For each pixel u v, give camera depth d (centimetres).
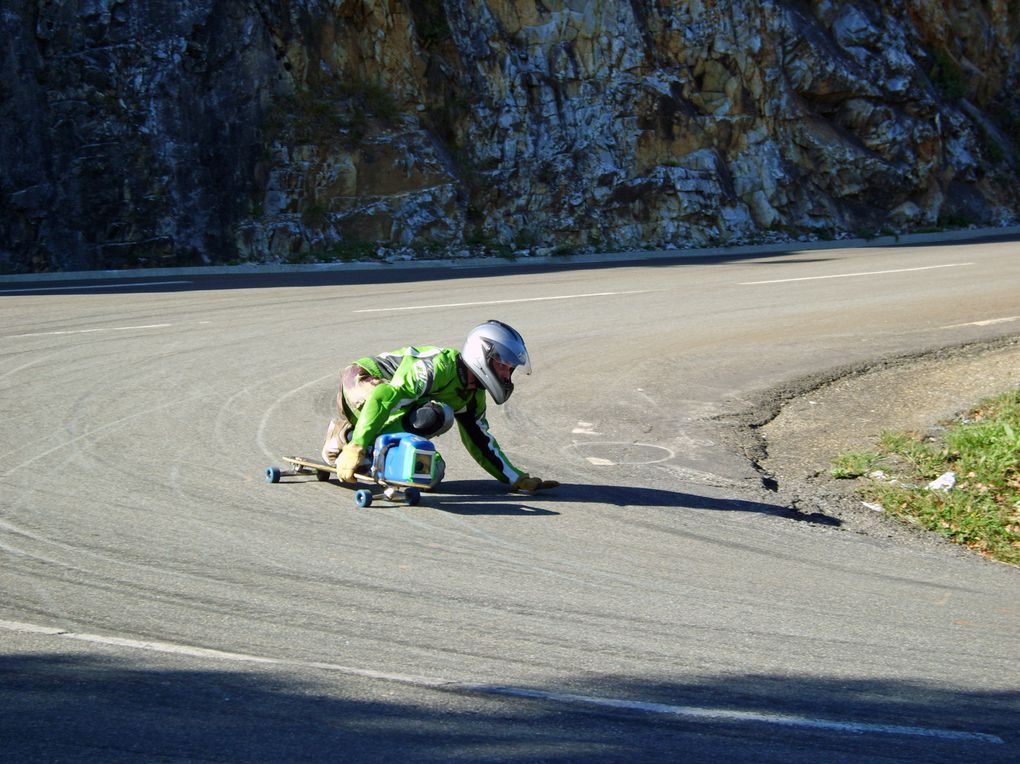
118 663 390
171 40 2098
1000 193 3238
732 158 2744
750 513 671
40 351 1039
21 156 1947
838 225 2809
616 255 2395
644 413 934
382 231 2233
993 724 387
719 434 878
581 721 364
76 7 2033
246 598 463
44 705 353
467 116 2494
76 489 615
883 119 2919
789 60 2858
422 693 379
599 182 2520
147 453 705
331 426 670
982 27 3488
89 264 1966
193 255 2044
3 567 484
